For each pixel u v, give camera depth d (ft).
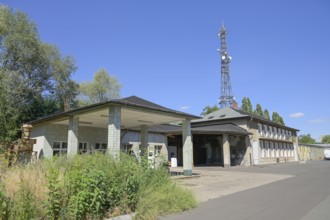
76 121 52.95
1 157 23.61
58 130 63.21
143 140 64.28
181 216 22.25
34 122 59.98
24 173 20.36
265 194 33.27
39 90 94.58
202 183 44.88
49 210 17.28
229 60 185.26
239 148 111.04
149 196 23.47
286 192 34.81
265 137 128.57
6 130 66.64
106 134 71.46
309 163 127.75
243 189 37.76
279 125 144.56
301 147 191.21
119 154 26.55
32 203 16.93
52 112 94.43
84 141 65.62
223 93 180.34
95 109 45.39
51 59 98.02
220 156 106.42
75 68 103.71
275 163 129.39
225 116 120.37
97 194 19.47
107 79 144.66
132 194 22.44
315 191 35.55
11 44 84.12
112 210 20.99
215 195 32.65
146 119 56.39
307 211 23.72
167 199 24.00
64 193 18.53
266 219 21.18
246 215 22.47
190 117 54.60
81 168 22.02
